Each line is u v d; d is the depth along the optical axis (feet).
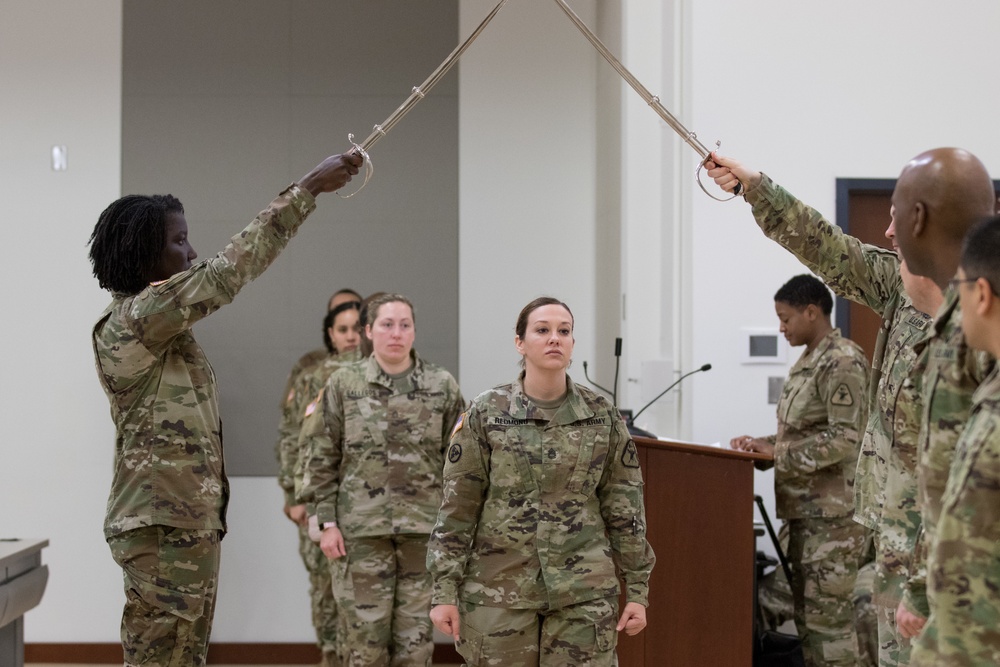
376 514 18.48
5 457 28.45
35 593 17.98
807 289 19.25
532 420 13.37
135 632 12.42
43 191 28.78
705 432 23.02
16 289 28.68
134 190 28.96
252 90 29.27
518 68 29.68
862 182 23.47
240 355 28.96
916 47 23.65
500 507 13.26
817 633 18.65
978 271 7.48
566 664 12.91
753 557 16.75
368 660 18.30
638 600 13.37
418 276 29.37
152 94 29.09
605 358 27.94
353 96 29.40
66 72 28.96
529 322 13.52
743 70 23.56
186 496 12.36
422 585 18.71
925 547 9.40
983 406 7.33
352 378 19.21
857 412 18.38
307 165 29.30
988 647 7.09
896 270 12.11
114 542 12.44
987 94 23.62
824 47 23.58
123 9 29.12
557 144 29.63
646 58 24.85
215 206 29.07
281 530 28.60
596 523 13.37
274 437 28.78
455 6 29.60
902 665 10.98
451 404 19.26
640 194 24.84
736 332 23.16
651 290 24.79
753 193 12.62
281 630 28.40
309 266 29.22
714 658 16.75
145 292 12.28
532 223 29.55
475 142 29.58
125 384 12.33
